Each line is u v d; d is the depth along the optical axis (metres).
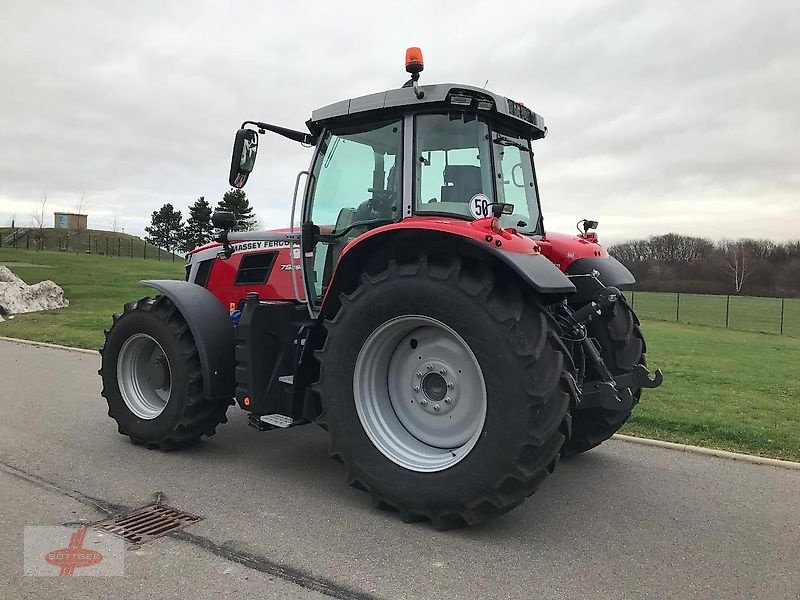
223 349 4.60
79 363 9.00
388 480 3.54
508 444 3.18
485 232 3.33
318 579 2.88
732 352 13.09
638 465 4.70
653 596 2.77
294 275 4.72
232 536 3.31
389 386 3.82
